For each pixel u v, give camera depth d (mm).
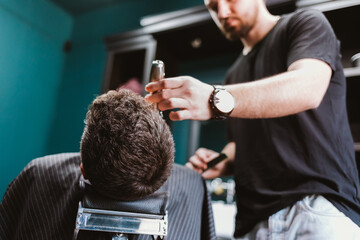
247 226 1053
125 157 620
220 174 1328
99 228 700
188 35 2252
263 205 1020
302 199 940
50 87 3557
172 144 692
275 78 786
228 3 1225
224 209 2320
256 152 1114
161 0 3227
